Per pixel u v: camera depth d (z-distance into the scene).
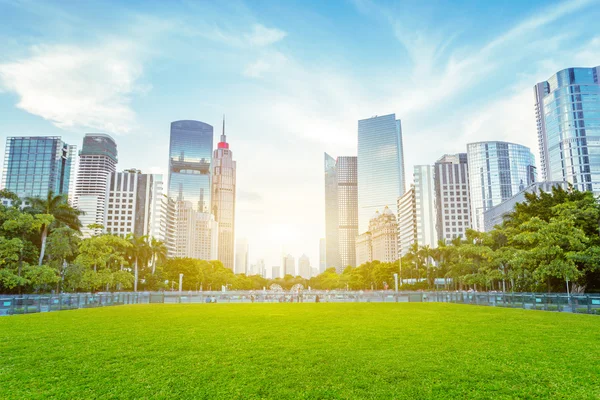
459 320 31.08
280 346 19.16
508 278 70.06
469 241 103.19
